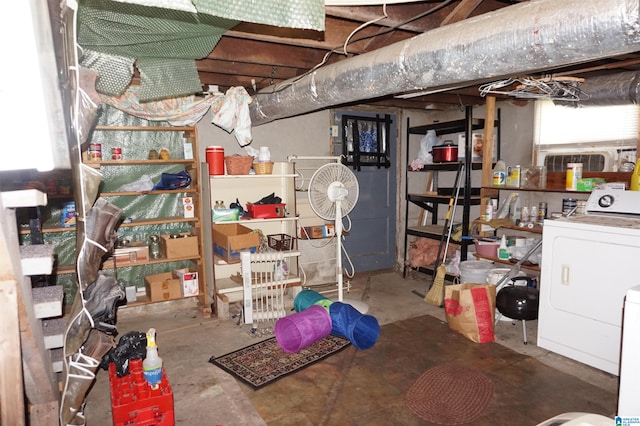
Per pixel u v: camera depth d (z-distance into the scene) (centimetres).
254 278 363
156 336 320
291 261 389
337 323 299
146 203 377
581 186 315
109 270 331
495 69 170
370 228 488
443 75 186
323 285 441
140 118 356
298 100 285
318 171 324
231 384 248
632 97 290
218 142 396
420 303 388
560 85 294
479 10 213
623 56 261
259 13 131
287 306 376
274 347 296
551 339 278
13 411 127
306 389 241
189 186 373
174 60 238
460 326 305
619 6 128
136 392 199
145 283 373
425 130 455
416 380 249
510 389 236
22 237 323
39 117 96
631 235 232
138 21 181
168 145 380
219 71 300
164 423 200
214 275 356
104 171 359
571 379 246
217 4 125
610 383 241
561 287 269
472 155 405
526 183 368
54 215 338
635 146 315
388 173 492
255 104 343
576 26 139
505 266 393
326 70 252
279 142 425
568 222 263
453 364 267
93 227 170
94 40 199
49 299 165
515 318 298
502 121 419
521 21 154
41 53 96
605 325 247
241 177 367
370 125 473
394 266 509
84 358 177
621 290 238
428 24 212
